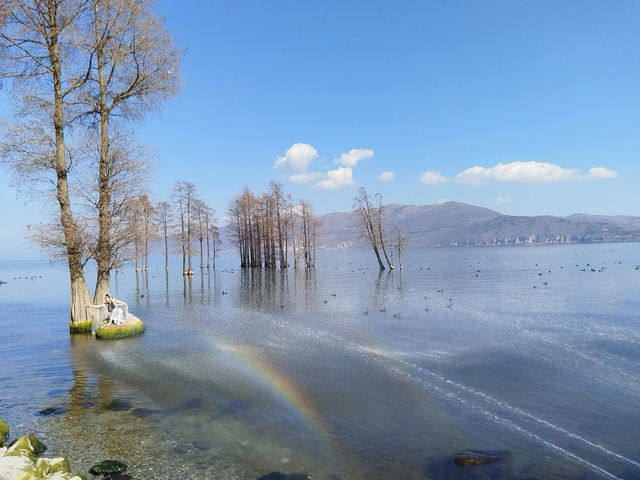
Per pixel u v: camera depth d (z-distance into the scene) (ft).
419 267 263.49
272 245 260.42
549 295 102.89
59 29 60.95
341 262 377.91
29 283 223.51
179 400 35.70
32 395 37.55
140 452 25.99
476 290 119.85
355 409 32.81
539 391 35.91
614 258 304.91
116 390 38.68
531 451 25.26
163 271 289.94
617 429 28.25
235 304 102.01
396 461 24.47
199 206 215.72
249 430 29.30
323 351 51.67
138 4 65.51
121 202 70.23
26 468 21.25
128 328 63.67
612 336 56.08
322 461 24.62
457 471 23.09
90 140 67.72
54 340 62.03
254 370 44.19
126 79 69.72
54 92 63.77
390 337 58.90
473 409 32.17
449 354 48.80
